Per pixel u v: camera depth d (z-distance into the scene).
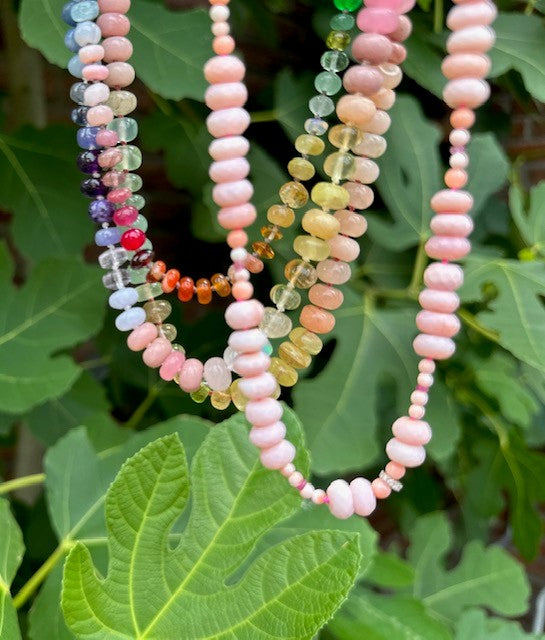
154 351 0.14
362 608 0.21
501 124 0.34
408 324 0.25
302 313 0.15
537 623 0.38
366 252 0.28
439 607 0.27
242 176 0.13
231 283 0.15
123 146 0.15
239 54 0.24
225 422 0.14
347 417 0.23
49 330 0.21
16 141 0.25
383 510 0.44
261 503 0.13
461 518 0.38
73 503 0.19
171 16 0.19
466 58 0.12
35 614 0.17
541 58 0.21
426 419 0.24
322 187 0.14
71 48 0.14
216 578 0.13
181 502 0.13
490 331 0.24
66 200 0.25
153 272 0.15
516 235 0.31
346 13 0.14
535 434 0.35
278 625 0.12
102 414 0.22
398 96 0.25
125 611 0.13
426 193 0.25
